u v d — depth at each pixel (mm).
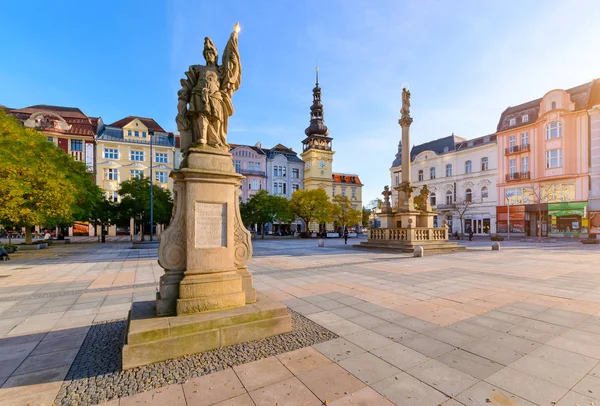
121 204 30422
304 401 2863
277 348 4047
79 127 45031
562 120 33500
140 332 3615
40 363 3695
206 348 3938
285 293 7277
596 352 3912
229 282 4637
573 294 7039
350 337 4453
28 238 23125
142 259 15219
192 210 4531
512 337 4438
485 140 42281
